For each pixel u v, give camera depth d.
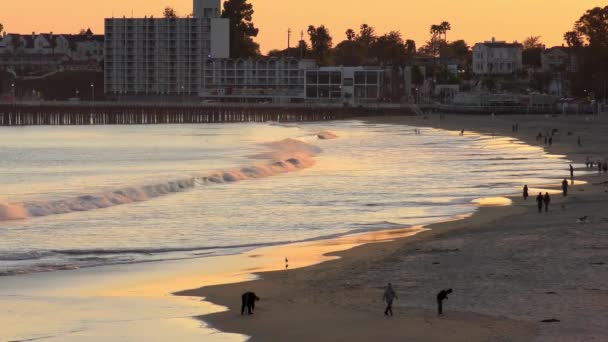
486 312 140.50
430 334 131.00
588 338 125.12
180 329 138.38
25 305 153.62
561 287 154.50
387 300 141.88
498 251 188.38
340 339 131.38
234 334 135.38
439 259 183.38
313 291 160.25
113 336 134.88
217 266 187.25
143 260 195.38
